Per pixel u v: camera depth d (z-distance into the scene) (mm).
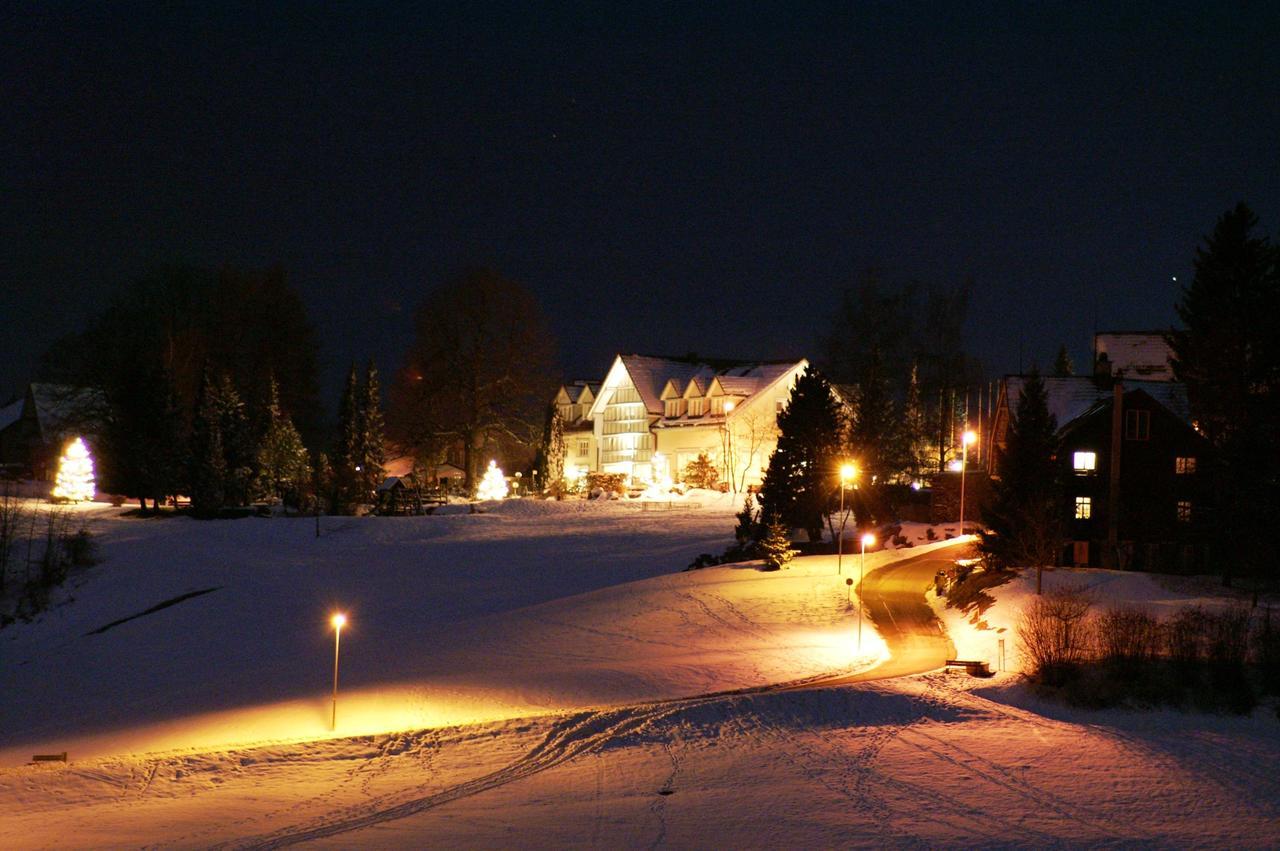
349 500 81750
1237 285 52344
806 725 26062
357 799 19828
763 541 55594
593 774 21484
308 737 26656
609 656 38938
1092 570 49219
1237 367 51594
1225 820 17547
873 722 26297
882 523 64875
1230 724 26906
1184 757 22203
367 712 30406
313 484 82812
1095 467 55156
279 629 48125
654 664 36750
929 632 41969
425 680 35062
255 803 19672
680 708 28031
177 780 21797
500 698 31594
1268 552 49219
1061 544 47781
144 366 81125
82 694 38812
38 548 59594
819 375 62688
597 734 25344
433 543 68250
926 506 74812
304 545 67125
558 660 38469
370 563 62625
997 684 31844
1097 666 31594
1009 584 46312
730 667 35875
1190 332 53812
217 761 23328
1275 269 51844
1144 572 51094
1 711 36781
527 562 62281
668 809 18375
